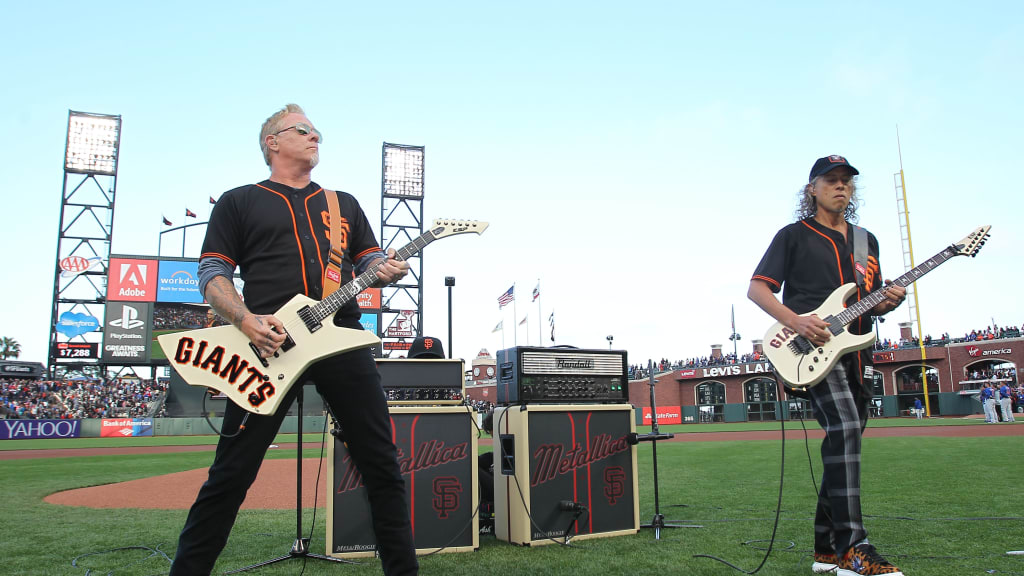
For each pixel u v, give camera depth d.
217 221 2.96
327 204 3.16
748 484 7.84
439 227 3.33
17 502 7.75
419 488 4.39
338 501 4.37
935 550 3.89
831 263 3.66
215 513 2.73
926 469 8.47
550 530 4.50
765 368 46.00
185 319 38.16
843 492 3.33
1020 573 3.34
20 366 44.84
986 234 3.57
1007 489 6.45
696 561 3.81
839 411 3.41
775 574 3.48
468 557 4.12
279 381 2.77
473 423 4.58
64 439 32.06
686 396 50.25
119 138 40.59
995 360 40.47
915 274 3.55
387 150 43.94
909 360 42.47
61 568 4.04
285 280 2.93
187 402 37.06
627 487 4.84
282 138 3.15
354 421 2.94
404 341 41.41
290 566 4.07
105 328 36.84
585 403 4.83
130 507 7.23
